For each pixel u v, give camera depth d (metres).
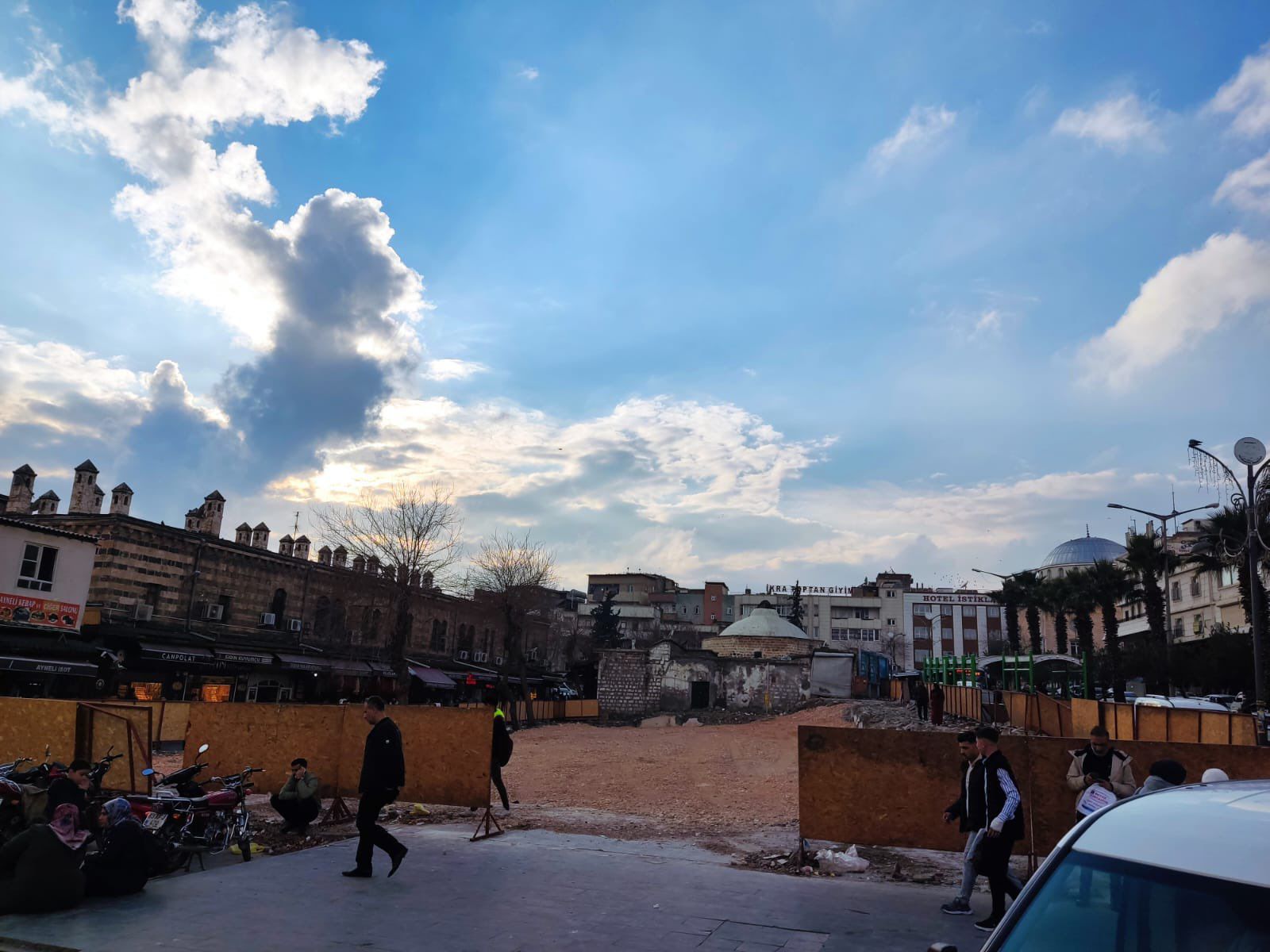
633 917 8.20
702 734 41.66
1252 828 3.16
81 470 39.44
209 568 40.97
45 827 8.28
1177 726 21.27
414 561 47.03
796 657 58.78
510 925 7.88
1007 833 8.05
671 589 125.62
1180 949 2.88
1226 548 37.25
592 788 19.36
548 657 73.88
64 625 31.91
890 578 120.62
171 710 26.34
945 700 39.97
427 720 14.08
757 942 7.48
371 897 8.77
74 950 7.04
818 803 10.99
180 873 9.91
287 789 12.55
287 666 42.34
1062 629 64.31
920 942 7.55
